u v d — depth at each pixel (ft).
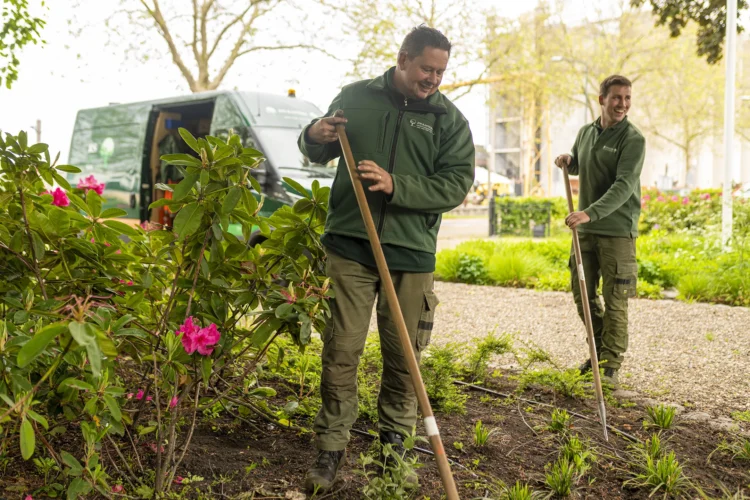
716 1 40.34
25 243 9.87
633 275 15.90
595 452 11.78
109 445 10.76
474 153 10.79
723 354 19.99
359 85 10.55
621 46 103.60
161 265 10.87
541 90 95.71
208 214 9.57
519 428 13.00
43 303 9.07
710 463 11.60
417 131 10.28
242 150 9.46
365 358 16.55
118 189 39.91
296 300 9.69
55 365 7.71
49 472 9.87
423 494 10.13
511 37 74.33
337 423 10.25
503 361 18.74
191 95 35.86
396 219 10.14
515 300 30.76
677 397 15.52
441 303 30.01
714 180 199.82
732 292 30.12
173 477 9.74
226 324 10.27
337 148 10.56
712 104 136.15
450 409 13.73
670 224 52.49
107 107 41.73
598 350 16.78
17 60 22.25
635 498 10.31
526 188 146.82
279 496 9.76
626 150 15.55
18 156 9.69
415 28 9.93
